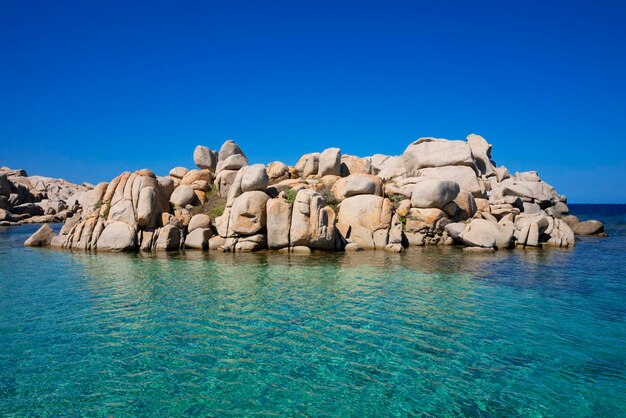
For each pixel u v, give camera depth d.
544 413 6.63
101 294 13.68
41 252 23.52
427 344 9.41
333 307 12.20
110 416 6.50
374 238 24.34
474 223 25.11
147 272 17.33
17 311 11.78
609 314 11.55
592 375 7.92
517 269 17.92
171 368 8.18
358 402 6.96
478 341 9.59
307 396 7.14
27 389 7.34
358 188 26.23
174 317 11.24
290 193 25.23
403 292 13.94
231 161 29.70
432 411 6.69
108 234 23.88
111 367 8.22
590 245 26.61
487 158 39.88
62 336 9.85
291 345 9.35
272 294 13.66
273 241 23.20
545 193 36.72
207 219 25.58
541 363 8.44
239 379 7.75
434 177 30.27
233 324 10.72
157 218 25.20
